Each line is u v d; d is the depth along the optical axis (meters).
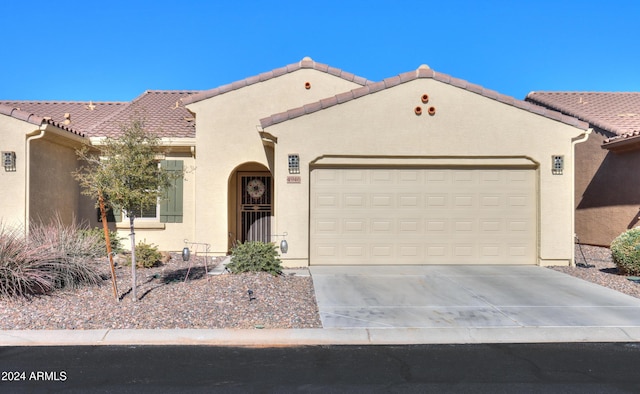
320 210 12.00
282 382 5.15
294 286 9.47
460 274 10.88
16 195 11.75
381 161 11.98
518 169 12.20
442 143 11.88
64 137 12.67
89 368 5.53
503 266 11.96
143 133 8.05
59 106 18.55
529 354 6.09
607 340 6.67
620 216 15.10
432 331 6.90
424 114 11.90
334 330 6.89
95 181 7.88
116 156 7.87
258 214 14.77
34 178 12.05
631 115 16.88
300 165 11.75
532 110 11.89
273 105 13.95
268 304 8.07
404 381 5.19
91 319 7.20
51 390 4.90
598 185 16.23
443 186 12.16
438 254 12.12
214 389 4.95
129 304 7.92
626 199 14.82
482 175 12.17
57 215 12.30
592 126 16.42
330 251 12.01
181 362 5.75
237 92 13.94
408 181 12.13
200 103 13.84
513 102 11.87
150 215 14.45
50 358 5.86
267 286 9.17
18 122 11.80
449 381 5.19
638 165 14.27
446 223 12.15
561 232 11.94
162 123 15.32
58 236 9.98
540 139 11.93
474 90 11.88
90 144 13.88
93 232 12.37
